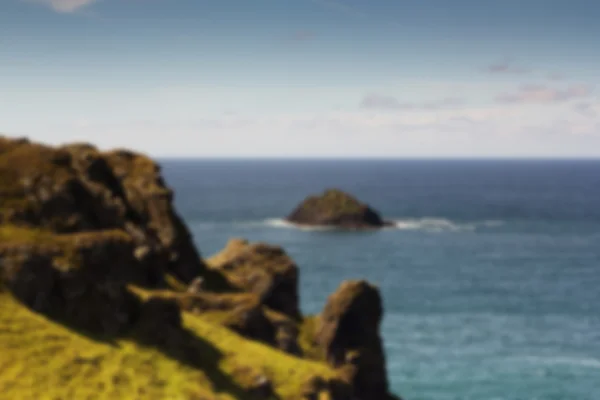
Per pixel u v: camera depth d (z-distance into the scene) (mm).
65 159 66000
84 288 48812
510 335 121125
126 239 56188
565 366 104312
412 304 146000
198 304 62938
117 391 41156
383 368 72125
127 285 55281
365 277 178375
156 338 49438
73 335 45438
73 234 56062
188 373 46625
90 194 65312
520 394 92812
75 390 39750
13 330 42312
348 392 56344
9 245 47625
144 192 77875
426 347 113562
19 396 37375
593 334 122312
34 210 57844
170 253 73750
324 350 70938
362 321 71500
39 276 46938
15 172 60625
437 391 93625
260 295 79750
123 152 83875
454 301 149000
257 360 53656
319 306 145125
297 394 51125
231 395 47344
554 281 172750
